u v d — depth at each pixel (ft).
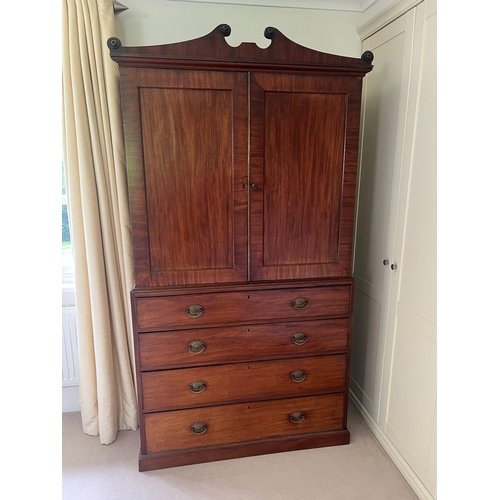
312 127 5.24
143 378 5.52
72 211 5.83
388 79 5.78
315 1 6.23
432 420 4.99
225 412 5.86
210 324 5.50
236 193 5.27
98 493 5.43
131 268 6.17
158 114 4.90
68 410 7.22
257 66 4.86
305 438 6.17
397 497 5.34
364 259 6.86
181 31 6.07
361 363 7.13
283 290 5.59
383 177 6.06
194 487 5.52
